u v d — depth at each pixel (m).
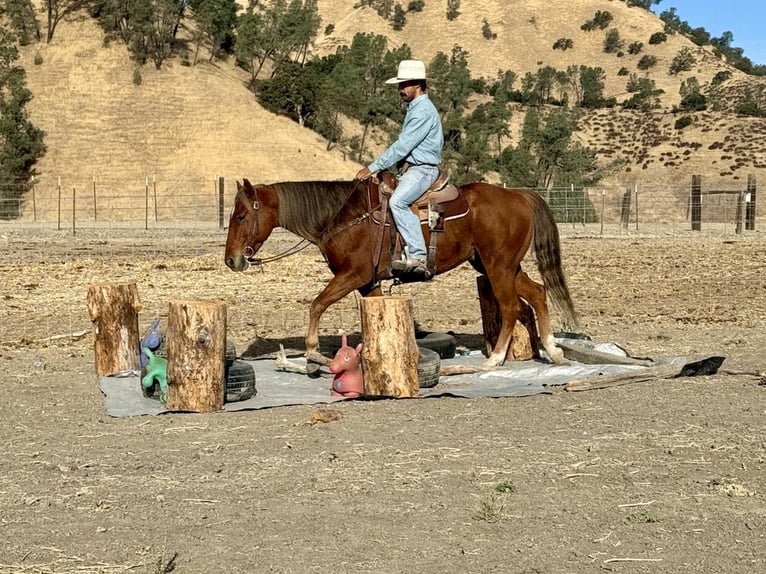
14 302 16.09
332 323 14.13
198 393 8.33
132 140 69.62
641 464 6.69
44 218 58.72
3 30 74.88
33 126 67.81
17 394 9.18
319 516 5.66
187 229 39.94
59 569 4.91
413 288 18.42
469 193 9.79
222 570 4.88
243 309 15.52
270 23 92.38
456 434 7.49
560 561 5.01
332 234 9.43
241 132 73.56
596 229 40.91
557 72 137.50
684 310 15.42
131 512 5.76
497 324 10.77
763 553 5.12
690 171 95.31
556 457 6.84
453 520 5.59
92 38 79.69
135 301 10.09
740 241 31.23
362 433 7.53
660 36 152.12
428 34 161.88
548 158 86.25
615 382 9.31
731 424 7.74
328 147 78.75
